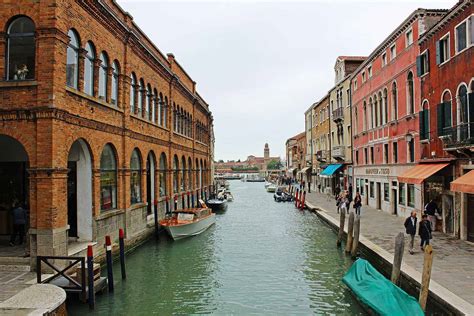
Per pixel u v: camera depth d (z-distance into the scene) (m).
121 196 15.50
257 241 19.73
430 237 13.26
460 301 8.48
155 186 20.50
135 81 17.50
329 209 28.45
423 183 18.81
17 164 13.95
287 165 88.12
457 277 10.34
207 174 41.25
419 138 18.86
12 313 7.30
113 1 14.92
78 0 12.00
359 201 21.72
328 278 13.19
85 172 13.12
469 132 13.75
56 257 9.63
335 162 38.81
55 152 10.60
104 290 11.41
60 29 10.88
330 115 40.75
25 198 13.92
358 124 30.92
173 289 12.05
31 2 10.77
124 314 9.97
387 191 24.66
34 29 10.92
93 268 10.62
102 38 13.89
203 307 10.61
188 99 30.19
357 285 10.61
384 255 12.95
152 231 19.55
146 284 12.46
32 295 8.26
